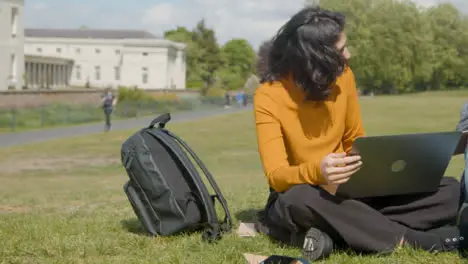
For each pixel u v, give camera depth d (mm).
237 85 118750
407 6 90812
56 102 43844
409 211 3695
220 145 24703
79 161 19062
